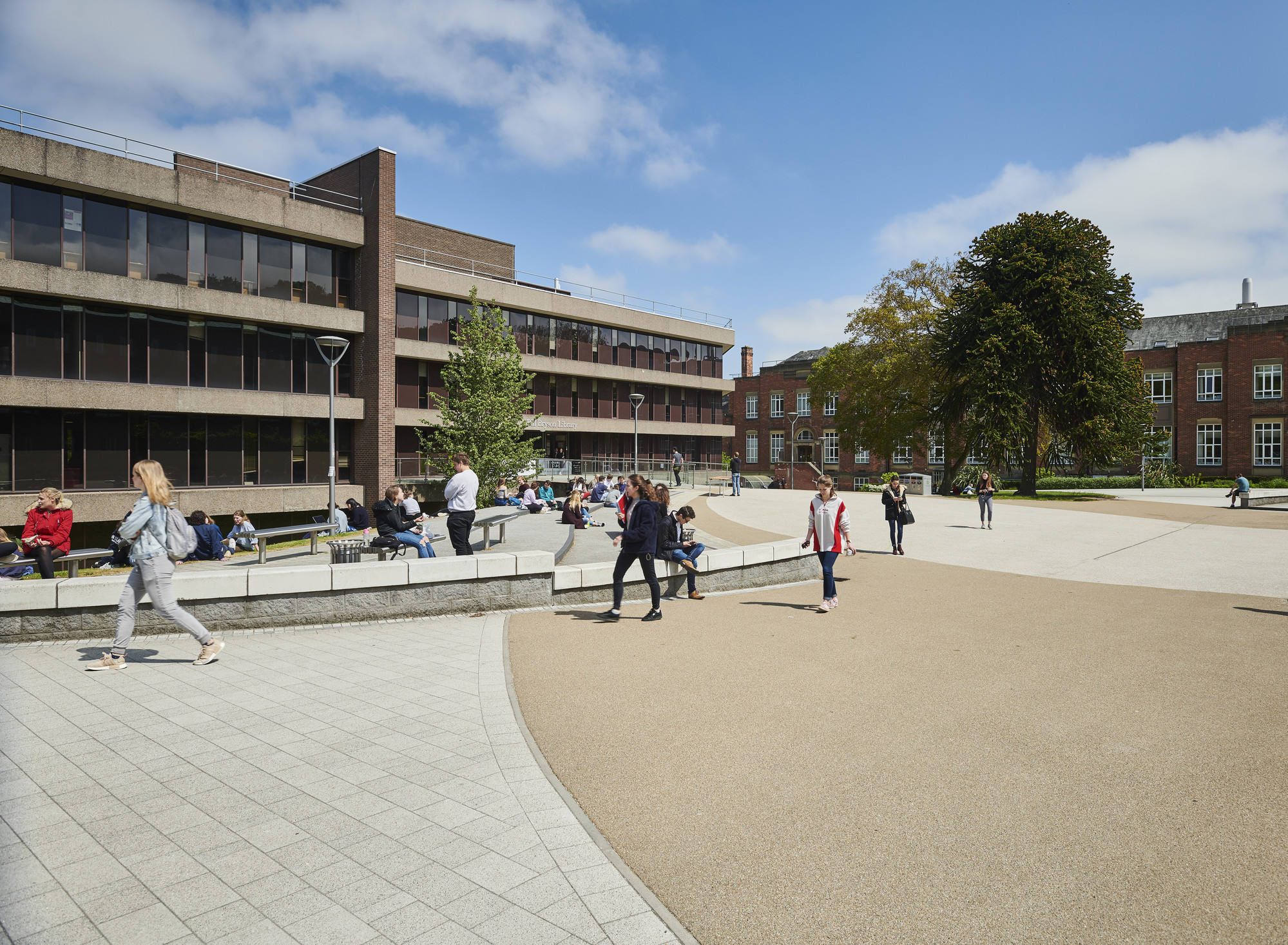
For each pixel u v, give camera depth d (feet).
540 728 16.21
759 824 11.74
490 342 94.79
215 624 25.31
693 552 34.40
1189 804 12.41
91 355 77.87
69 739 15.25
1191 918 9.16
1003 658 22.56
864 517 79.71
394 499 39.81
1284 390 158.20
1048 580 39.78
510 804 12.38
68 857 10.53
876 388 139.23
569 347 145.79
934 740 15.52
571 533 45.24
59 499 34.09
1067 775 13.65
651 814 12.10
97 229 77.87
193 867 10.30
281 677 19.99
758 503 99.96
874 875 10.21
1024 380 114.62
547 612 29.45
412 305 116.98
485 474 92.12
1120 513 84.99
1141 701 18.21
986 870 10.36
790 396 221.25
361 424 99.14
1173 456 172.45
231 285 88.17
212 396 84.84
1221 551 53.06
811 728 16.21
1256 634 26.30
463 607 28.78
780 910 9.39
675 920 9.19
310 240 95.71
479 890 9.80
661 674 20.61
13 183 72.74
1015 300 114.01
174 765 13.94
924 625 27.48
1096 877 10.14
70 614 24.04
